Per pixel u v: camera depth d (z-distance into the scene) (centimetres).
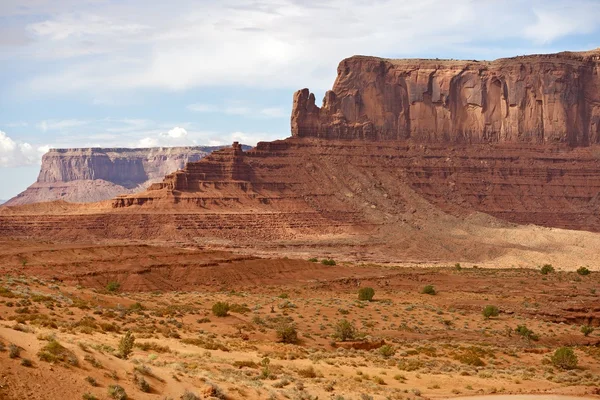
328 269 19388
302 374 6569
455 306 14388
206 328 9106
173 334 7725
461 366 8288
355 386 6284
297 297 14838
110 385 4253
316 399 5422
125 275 15250
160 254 17125
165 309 10206
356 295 15612
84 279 14500
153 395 4384
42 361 4200
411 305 13850
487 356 9306
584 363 9312
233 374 5734
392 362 8000
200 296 13325
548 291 16988
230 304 12100
